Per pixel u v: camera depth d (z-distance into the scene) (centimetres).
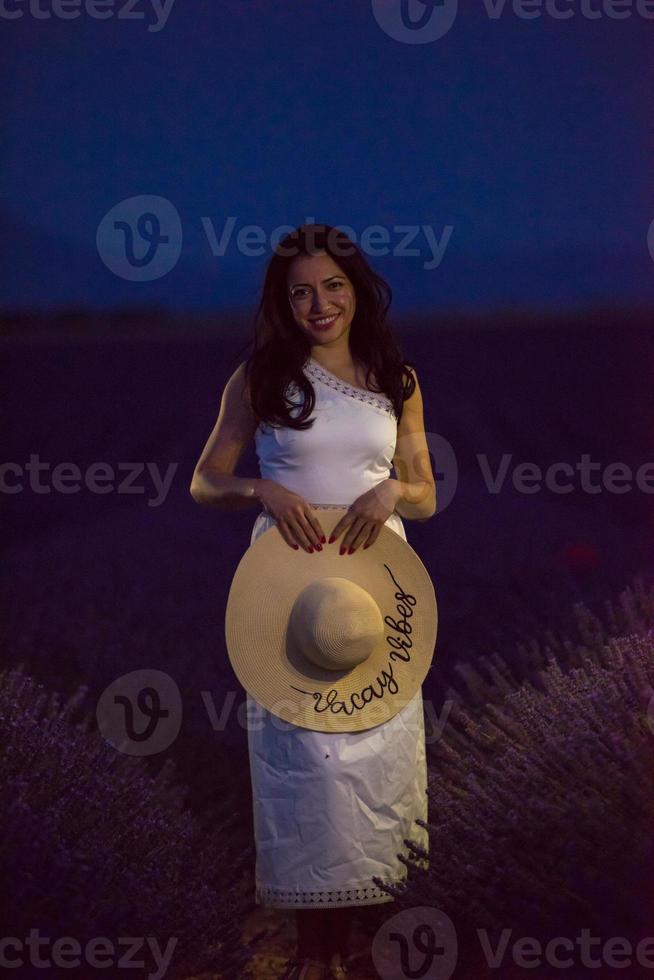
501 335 3434
